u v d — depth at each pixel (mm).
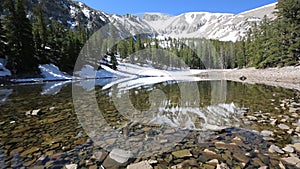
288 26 28125
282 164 3135
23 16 26031
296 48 26672
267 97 10133
